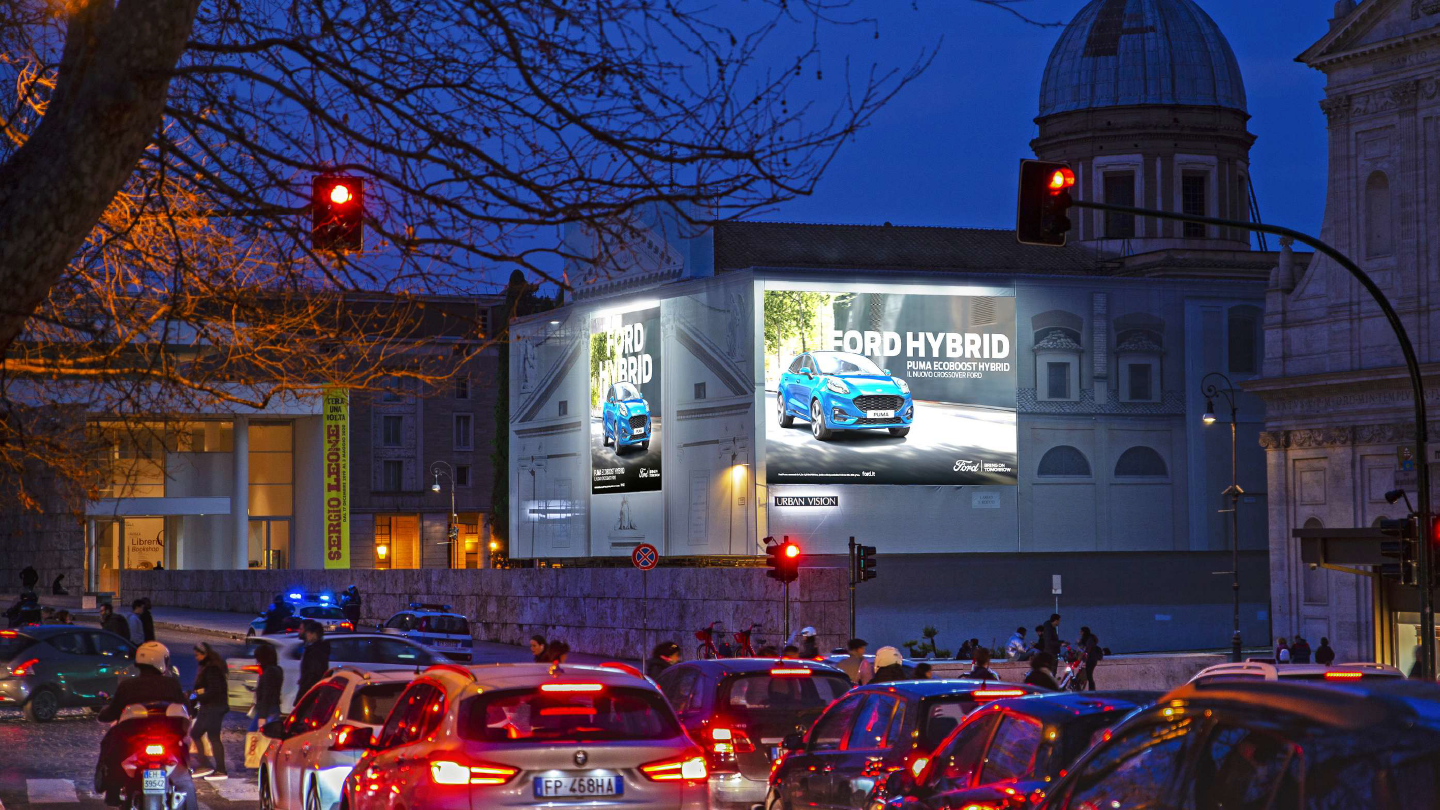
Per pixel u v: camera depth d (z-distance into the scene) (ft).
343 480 275.59
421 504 348.18
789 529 206.59
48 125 23.77
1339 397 194.18
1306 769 14.99
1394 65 190.08
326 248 26.91
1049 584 216.13
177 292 31.01
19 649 99.91
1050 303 218.79
